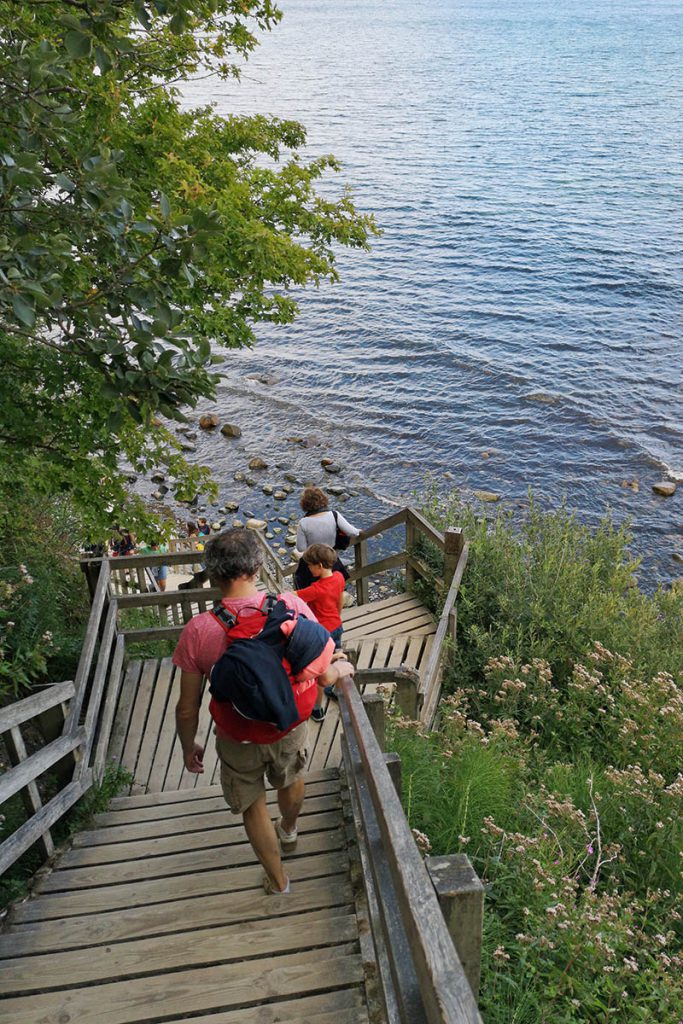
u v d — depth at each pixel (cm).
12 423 689
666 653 894
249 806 372
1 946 369
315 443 2488
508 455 2398
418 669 828
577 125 8869
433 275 4209
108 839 474
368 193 6016
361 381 2962
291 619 346
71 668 738
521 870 461
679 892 505
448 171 6756
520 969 395
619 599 942
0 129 456
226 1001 321
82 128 674
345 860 423
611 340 3294
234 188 865
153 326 363
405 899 192
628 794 568
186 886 412
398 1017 246
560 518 1183
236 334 923
